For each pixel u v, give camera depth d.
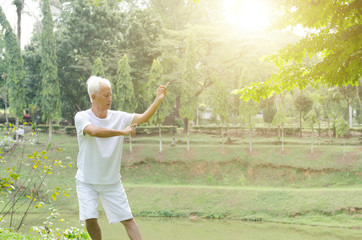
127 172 34.50
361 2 7.33
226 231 21.62
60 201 25.38
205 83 46.78
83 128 3.37
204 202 27.78
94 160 3.51
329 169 31.64
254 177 32.69
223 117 36.84
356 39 7.36
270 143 39.09
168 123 56.97
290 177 31.88
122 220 3.66
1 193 5.67
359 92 36.81
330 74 8.12
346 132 38.22
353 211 24.48
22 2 46.41
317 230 22.00
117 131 3.34
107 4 49.41
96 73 41.34
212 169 33.91
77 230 4.63
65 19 55.28
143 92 48.19
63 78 48.69
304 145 36.84
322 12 7.78
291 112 42.38
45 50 43.06
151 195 29.09
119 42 49.88
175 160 35.06
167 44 45.09
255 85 9.52
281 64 9.55
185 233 20.91
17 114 42.34
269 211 26.05
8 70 42.38
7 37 42.41
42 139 42.69
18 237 4.61
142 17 49.00
